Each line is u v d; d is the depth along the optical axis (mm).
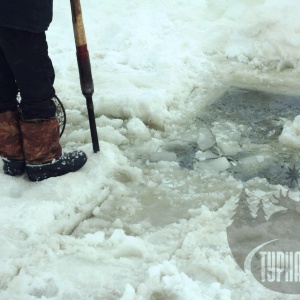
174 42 4223
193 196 2512
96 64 4016
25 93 2334
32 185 2543
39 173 2533
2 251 2084
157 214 2393
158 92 3443
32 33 2195
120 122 3191
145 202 2480
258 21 4219
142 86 3605
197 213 2363
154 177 2668
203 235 2172
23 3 2098
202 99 3512
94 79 3748
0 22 2104
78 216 2357
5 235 2168
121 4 4945
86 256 2080
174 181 2637
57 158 2559
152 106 3221
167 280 1894
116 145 2975
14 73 2273
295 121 3100
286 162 2801
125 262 2053
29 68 2254
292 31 4137
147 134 3080
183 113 3332
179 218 2359
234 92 3604
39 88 2328
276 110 3367
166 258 2074
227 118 3277
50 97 2424
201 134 3096
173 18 4703
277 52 4090
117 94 3389
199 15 4723
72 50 4207
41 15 2162
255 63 4023
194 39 4293
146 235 2236
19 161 2557
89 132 3033
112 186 2578
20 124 2447
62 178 2547
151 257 2068
